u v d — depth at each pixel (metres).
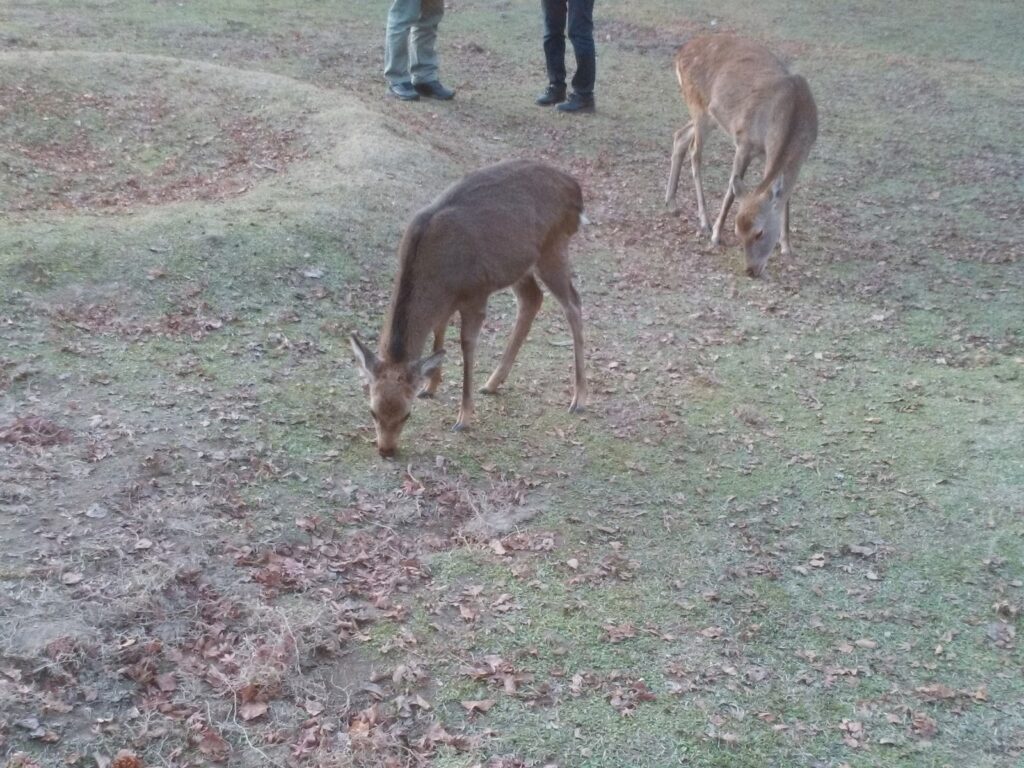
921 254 9.49
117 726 3.70
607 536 5.17
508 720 3.95
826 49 15.89
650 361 7.11
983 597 4.96
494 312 7.57
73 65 10.41
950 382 7.14
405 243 5.51
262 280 7.16
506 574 4.77
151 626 4.16
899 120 13.06
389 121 10.39
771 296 8.45
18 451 5.08
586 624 4.51
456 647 4.29
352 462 5.47
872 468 5.99
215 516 4.86
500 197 5.81
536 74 13.92
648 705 4.09
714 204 10.45
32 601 4.14
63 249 6.92
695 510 5.46
